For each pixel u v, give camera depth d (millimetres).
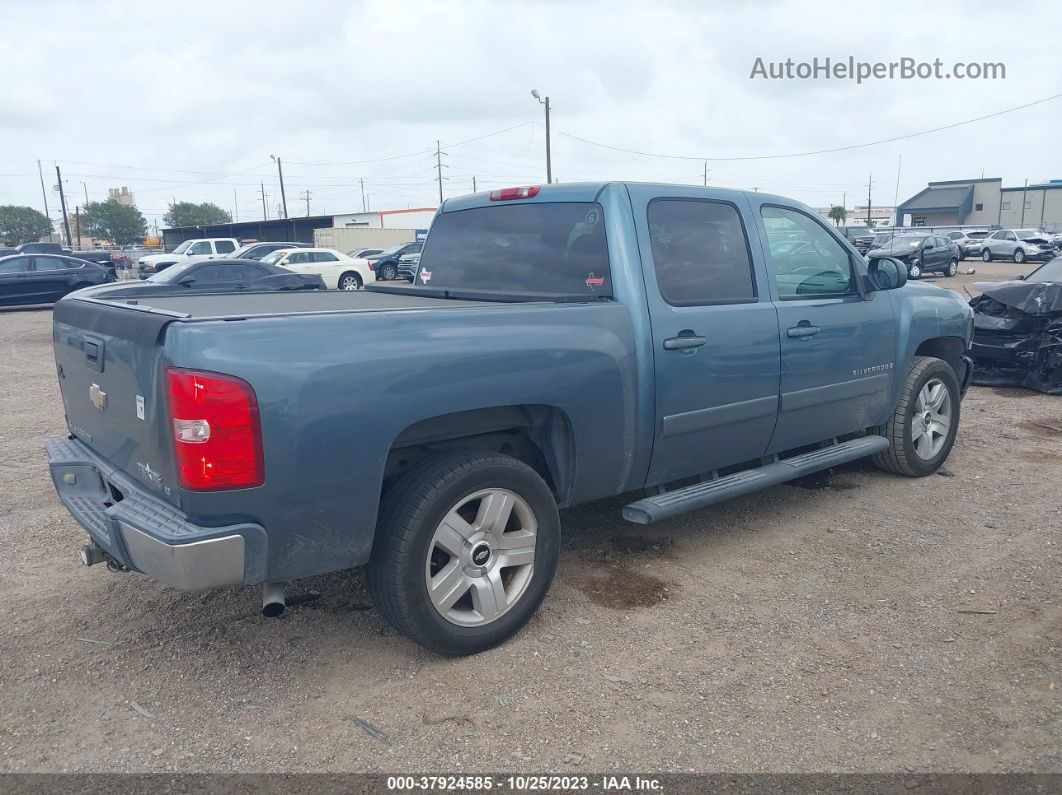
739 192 4656
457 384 3283
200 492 2814
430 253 5027
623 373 3863
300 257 26750
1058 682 3305
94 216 111125
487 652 3549
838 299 5094
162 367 2857
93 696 3238
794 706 3156
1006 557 4520
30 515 5289
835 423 5137
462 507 3521
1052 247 40844
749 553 4602
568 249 4207
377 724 3053
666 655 3525
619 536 4852
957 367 6336
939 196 91062
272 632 3725
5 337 16266
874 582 4223
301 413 2910
